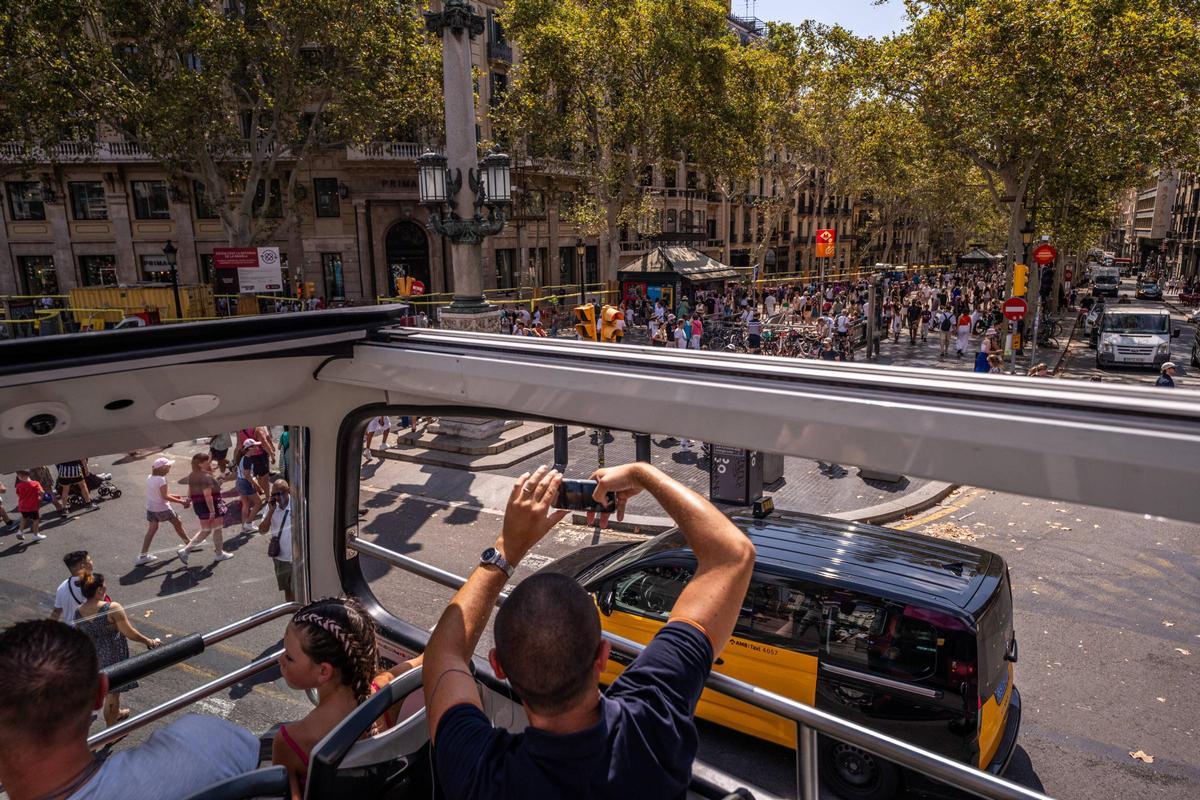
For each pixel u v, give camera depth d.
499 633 1.13
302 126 32.19
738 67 30.31
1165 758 4.62
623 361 1.82
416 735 1.65
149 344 2.15
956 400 1.37
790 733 4.71
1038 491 1.25
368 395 2.63
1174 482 1.13
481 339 2.20
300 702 3.27
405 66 25.72
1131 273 96.31
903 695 4.39
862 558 4.91
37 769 1.44
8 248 36.53
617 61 28.00
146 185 35.97
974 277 58.44
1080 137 22.89
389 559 3.07
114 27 23.31
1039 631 5.68
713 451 7.70
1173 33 20.44
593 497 1.47
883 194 55.88
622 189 31.84
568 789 1.06
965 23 22.55
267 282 24.27
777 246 65.38
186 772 1.65
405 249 36.00
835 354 21.83
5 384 1.97
